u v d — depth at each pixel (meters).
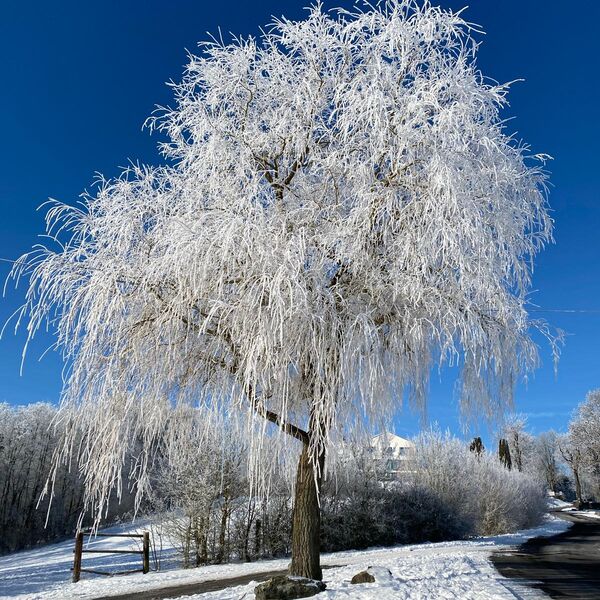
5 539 42.81
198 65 8.30
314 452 7.23
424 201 7.02
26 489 45.84
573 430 58.66
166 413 7.88
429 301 7.03
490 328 7.36
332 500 18.98
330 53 7.99
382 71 7.48
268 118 8.13
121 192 7.94
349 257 7.07
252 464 6.92
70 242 7.65
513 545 18.23
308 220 7.27
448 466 25.64
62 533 46.06
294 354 6.87
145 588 11.23
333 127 7.58
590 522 39.09
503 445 40.19
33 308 7.32
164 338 7.67
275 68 8.15
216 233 6.83
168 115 8.20
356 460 19.12
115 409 7.43
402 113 7.29
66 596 10.97
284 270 6.37
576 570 10.64
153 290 7.39
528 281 7.92
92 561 19.83
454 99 7.59
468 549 16.03
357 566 10.92
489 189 7.39
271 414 7.52
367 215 6.99
